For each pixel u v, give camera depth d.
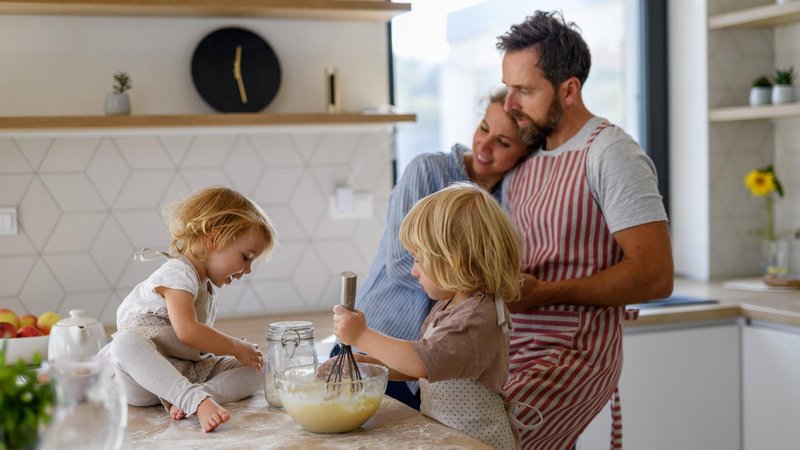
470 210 1.57
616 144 1.93
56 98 2.78
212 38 2.89
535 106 2.01
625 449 2.86
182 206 1.75
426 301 2.09
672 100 3.61
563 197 1.99
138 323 1.67
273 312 3.04
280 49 2.99
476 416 1.57
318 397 1.39
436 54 3.32
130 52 2.84
